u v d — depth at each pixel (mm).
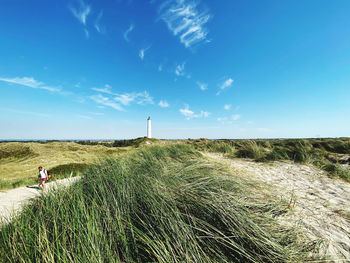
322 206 2512
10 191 6547
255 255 1308
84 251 1134
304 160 5902
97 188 2211
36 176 11398
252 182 3219
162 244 1236
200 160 4020
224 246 1376
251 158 6930
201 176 2770
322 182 3826
